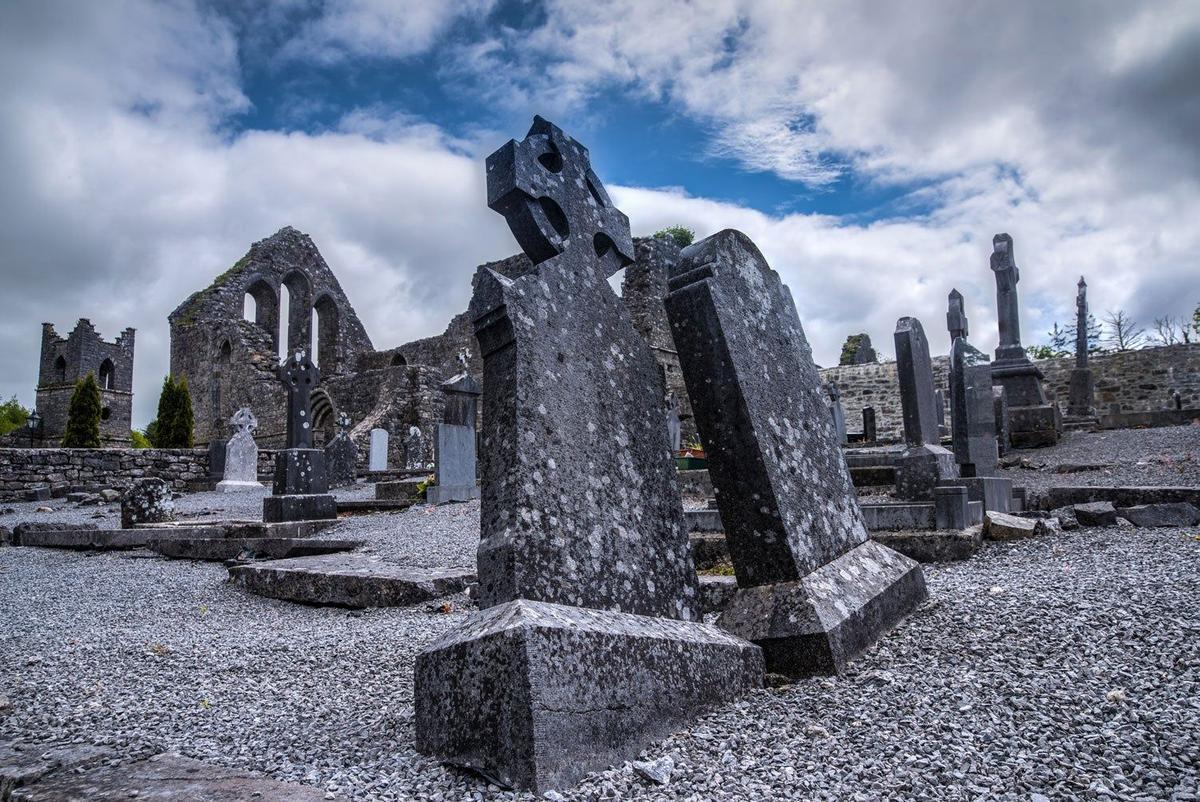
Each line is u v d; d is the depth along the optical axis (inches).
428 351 1437.0
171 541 375.9
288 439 452.1
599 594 114.8
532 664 88.7
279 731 114.3
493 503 112.3
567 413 121.2
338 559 299.7
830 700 113.2
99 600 270.8
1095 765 88.4
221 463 826.8
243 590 273.4
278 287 1533.0
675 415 690.8
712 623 135.5
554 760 87.4
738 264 152.6
